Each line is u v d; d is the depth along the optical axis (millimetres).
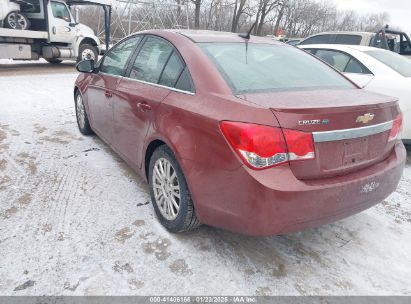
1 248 2602
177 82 2807
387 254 2809
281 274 2527
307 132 2168
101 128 4250
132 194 3488
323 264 2654
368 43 8492
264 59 3018
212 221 2498
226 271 2520
